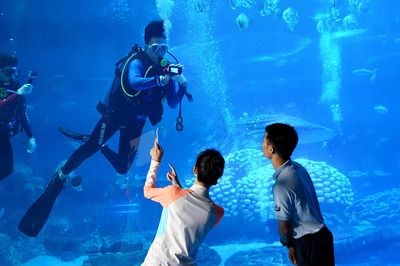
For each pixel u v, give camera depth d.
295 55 23.52
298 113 23.23
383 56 23.77
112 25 20.20
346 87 24.78
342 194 9.89
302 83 24.27
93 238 9.93
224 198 9.80
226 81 22.27
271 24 22.27
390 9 22.59
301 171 2.79
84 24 19.97
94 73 21.44
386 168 20.67
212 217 2.58
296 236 2.72
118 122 9.23
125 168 9.58
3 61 8.85
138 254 8.16
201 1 15.11
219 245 9.48
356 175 16.86
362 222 10.09
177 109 20.22
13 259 9.23
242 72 22.59
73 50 20.84
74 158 9.50
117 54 21.27
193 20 20.83
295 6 22.34
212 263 7.82
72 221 11.84
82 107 20.25
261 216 9.59
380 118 25.19
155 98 9.02
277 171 2.76
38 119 19.86
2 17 19.05
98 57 21.22
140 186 12.77
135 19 20.00
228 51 21.75
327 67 24.17
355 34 23.14
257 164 10.49
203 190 2.63
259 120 12.34
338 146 19.28
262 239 9.52
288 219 2.67
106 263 7.97
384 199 10.97
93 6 18.92
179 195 2.59
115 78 9.07
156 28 8.84
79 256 9.52
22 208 12.41
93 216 12.23
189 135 19.59
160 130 17.48
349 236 8.02
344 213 9.91
